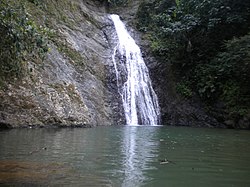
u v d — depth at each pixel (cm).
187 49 1767
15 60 868
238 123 1509
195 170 454
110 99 1568
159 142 769
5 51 791
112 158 524
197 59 1762
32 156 511
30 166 441
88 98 1405
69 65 1456
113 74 1708
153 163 494
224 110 1564
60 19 1728
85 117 1218
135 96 1700
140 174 420
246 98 1538
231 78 1602
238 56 1501
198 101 1666
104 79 1655
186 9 1845
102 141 743
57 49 1452
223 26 1697
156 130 1164
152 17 2197
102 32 2042
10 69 904
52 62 1309
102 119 1388
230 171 452
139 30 2198
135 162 496
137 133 1000
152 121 1659
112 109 1523
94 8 2295
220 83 1617
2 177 381
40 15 1545
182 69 1792
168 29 1775
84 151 582
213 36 1730
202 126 1569
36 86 1121
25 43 774
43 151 562
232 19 1617
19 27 707
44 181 372
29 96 1066
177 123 1627
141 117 1627
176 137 913
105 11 2372
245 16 1648
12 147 590
